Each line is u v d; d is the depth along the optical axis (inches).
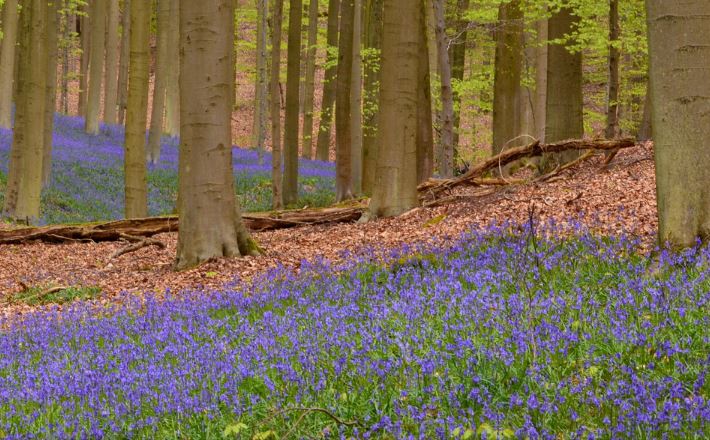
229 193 552.1
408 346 231.0
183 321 351.3
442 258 391.9
